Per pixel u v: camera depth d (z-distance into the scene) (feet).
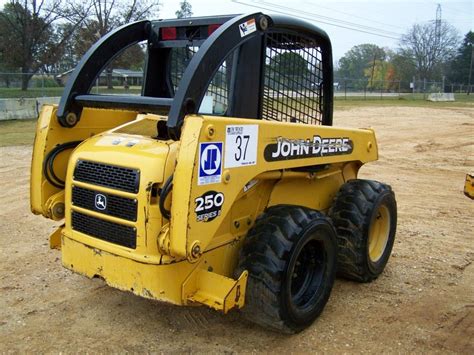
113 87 98.48
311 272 13.43
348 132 15.03
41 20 141.90
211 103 12.23
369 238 15.70
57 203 12.96
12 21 148.25
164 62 13.97
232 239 12.30
